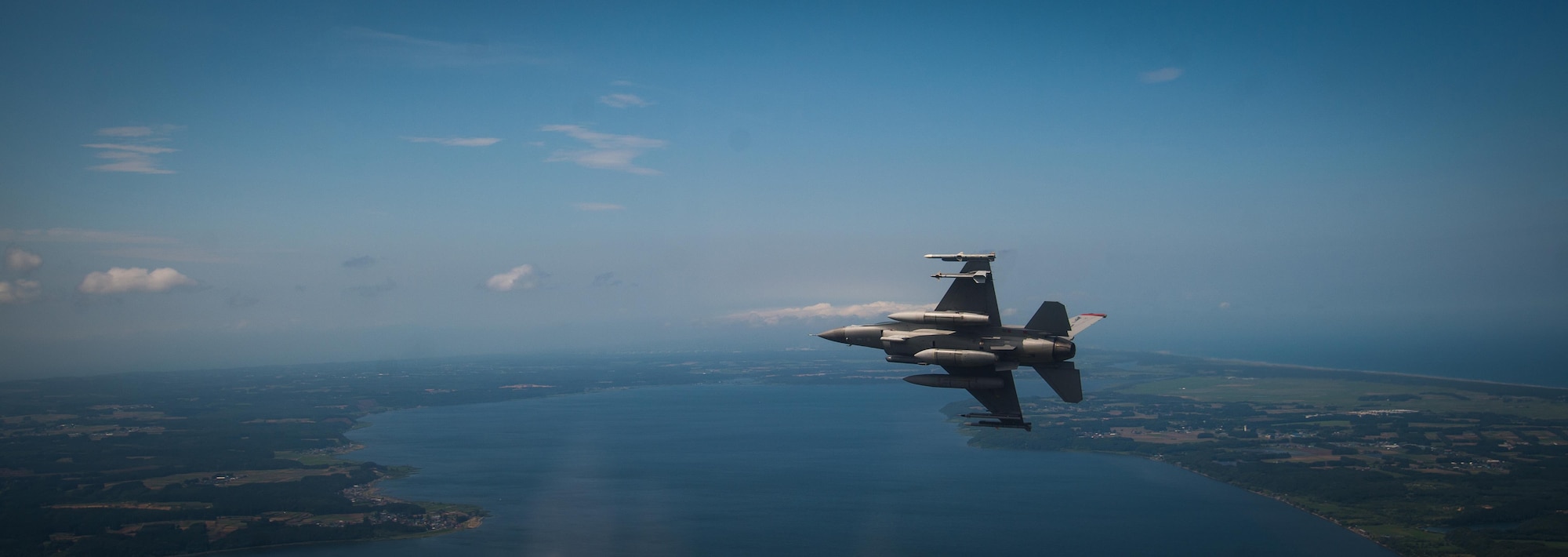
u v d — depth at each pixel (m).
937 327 45.09
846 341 47.38
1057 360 43.00
